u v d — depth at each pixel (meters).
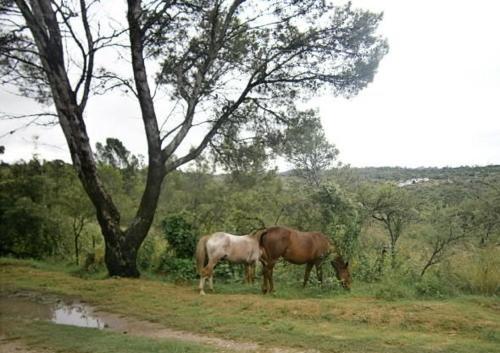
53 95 14.29
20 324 8.88
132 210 27.45
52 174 22.84
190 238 16.03
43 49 13.69
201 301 10.77
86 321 9.42
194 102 15.55
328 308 9.77
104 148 48.44
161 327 8.88
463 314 9.16
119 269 14.62
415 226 15.77
